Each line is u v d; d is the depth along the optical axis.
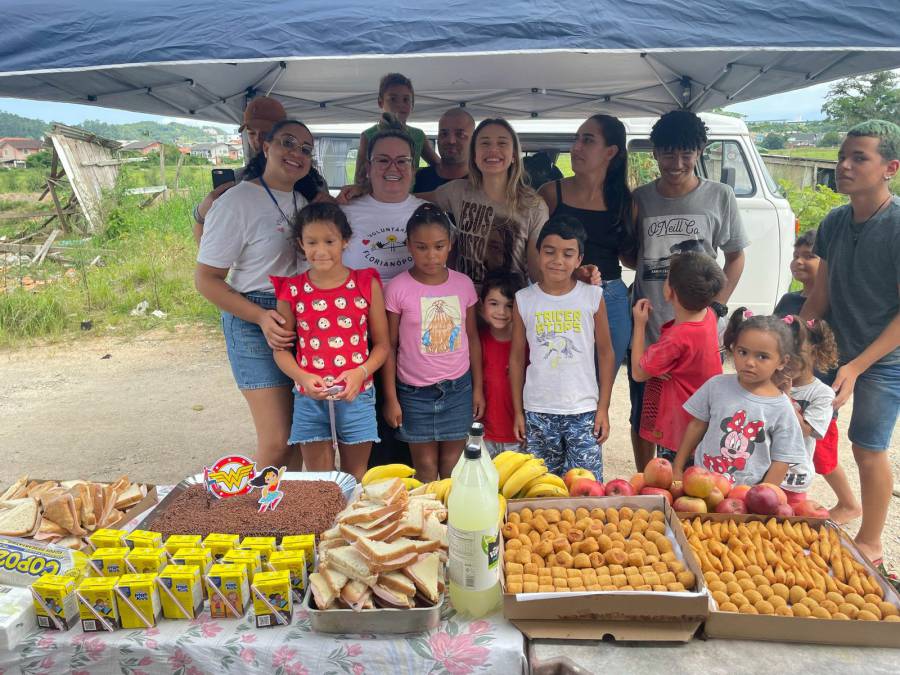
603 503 1.82
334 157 6.42
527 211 2.96
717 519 1.80
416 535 1.58
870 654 1.40
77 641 1.46
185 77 4.12
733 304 5.84
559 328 2.76
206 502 1.92
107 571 1.54
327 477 2.12
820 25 2.07
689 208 3.22
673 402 2.82
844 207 2.89
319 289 2.53
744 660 1.40
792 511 1.85
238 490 1.92
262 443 2.91
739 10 2.07
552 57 3.96
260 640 1.45
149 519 1.85
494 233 2.96
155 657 1.45
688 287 2.65
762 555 1.64
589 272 2.88
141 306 8.38
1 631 1.42
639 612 1.43
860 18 2.06
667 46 2.05
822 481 3.94
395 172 2.80
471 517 1.46
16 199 24.16
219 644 1.44
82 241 12.18
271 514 1.84
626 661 1.40
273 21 2.06
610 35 2.03
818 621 1.41
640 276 3.39
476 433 1.51
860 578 1.55
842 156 2.67
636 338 2.97
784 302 3.46
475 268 3.02
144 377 6.13
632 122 5.96
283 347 2.58
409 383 2.83
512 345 2.89
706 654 1.42
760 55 3.67
